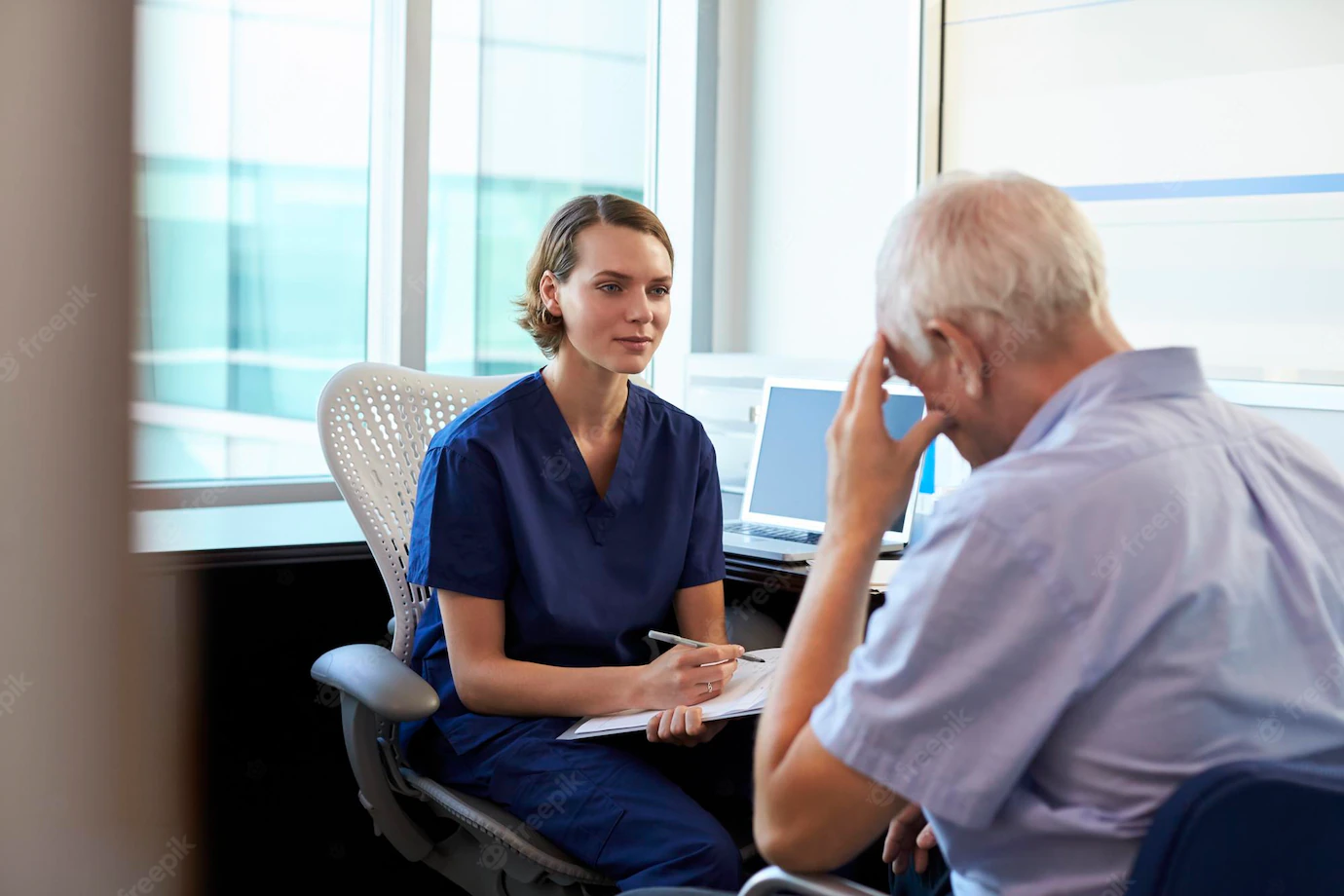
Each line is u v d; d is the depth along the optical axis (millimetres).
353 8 2582
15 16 1056
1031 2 2510
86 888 1064
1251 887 692
